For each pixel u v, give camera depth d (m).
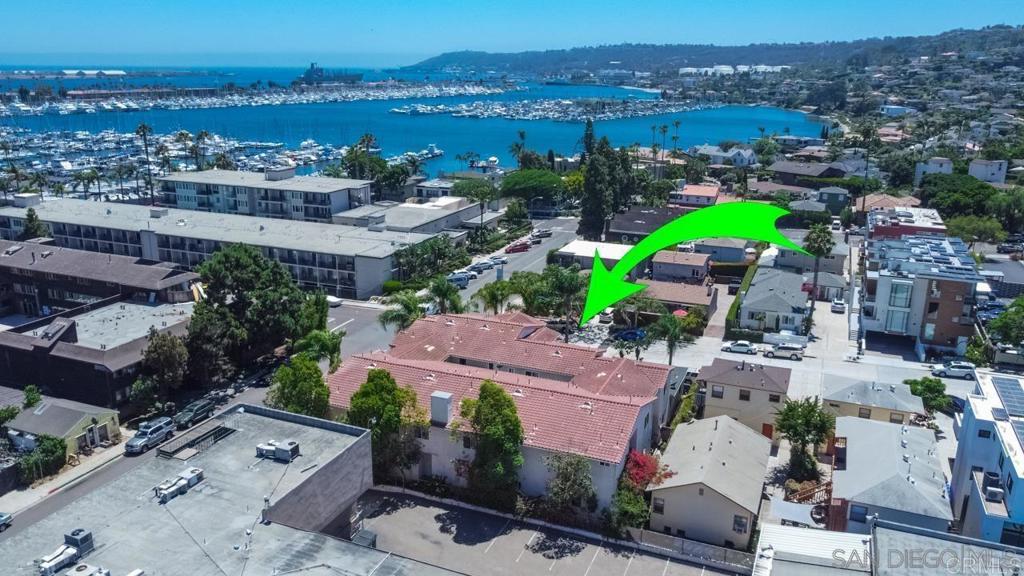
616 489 55.31
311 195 143.12
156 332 73.94
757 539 53.28
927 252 104.88
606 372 68.88
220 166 193.38
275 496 43.31
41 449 63.62
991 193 152.50
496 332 77.81
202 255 123.06
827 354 91.75
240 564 37.34
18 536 39.50
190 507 42.19
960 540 41.78
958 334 92.06
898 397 69.00
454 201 158.50
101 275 95.69
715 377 71.88
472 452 58.94
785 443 70.31
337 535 48.47
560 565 51.47
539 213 176.00
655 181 189.88
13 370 77.62
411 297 85.94
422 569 37.38
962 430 56.91
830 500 57.06
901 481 51.72
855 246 139.75
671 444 63.03
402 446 59.25
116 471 64.44
